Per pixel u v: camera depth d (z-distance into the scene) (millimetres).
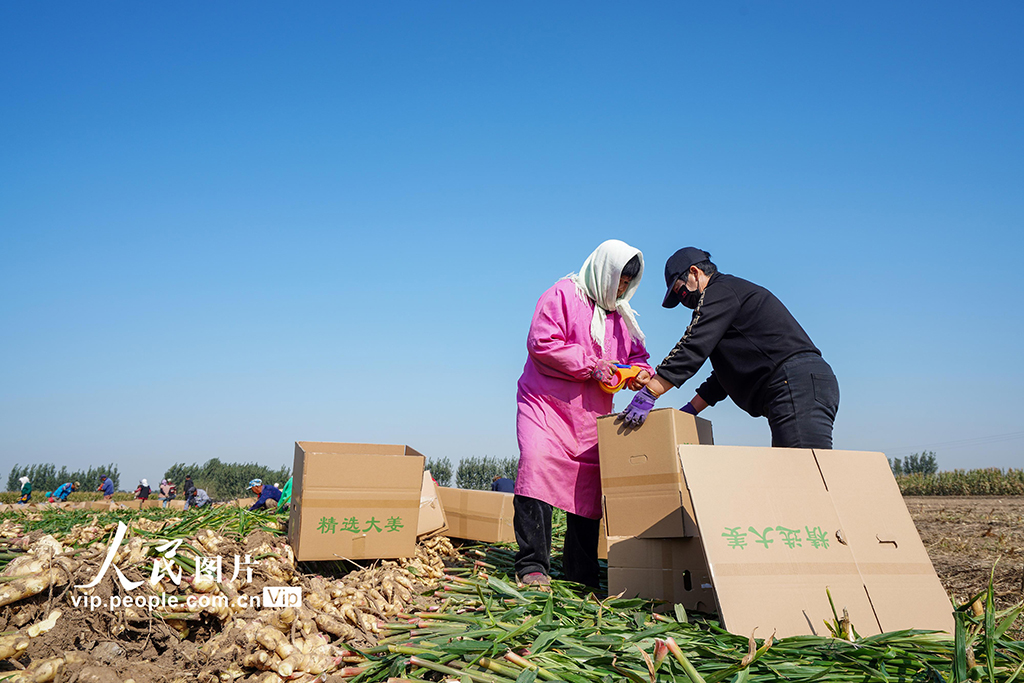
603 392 4129
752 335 3627
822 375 3516
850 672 2287
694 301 3967
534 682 2209
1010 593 4316
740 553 2850
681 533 3293
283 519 4492
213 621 2832
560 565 4727
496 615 3082
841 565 2951
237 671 2539
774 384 3559
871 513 3168
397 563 4012
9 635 2334
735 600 2725
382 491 3996
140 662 2510
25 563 2562
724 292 3654
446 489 5453
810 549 2957
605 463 3668
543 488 3914
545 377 4117
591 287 4148
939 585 3023
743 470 3072
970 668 2145
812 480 3170
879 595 2904
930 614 2896
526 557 3855
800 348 3574
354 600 3232
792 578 2850
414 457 4109
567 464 3977
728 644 2553
